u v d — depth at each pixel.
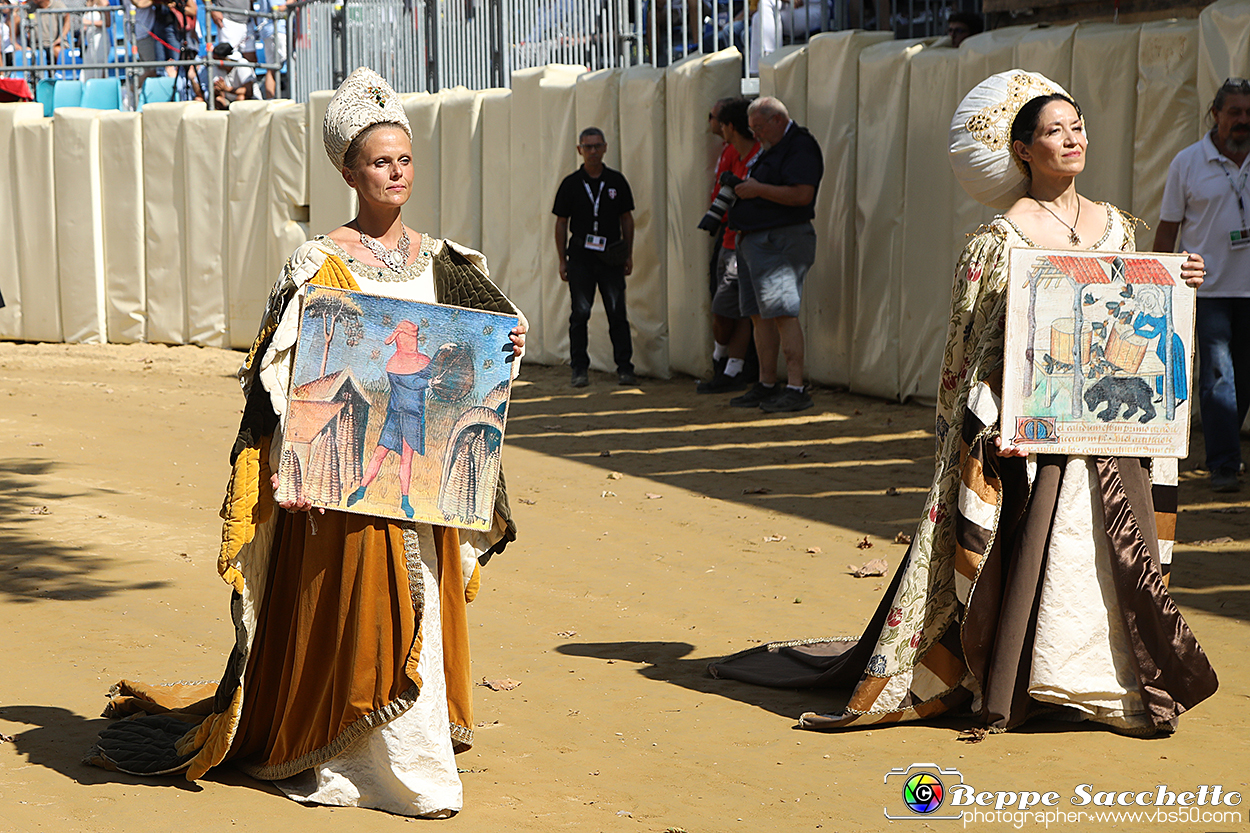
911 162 10.59
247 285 16.41
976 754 4.28
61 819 3.77
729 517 7.87
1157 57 8.93
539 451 10.13
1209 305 7.83
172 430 11.11
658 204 12.78
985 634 4.46
